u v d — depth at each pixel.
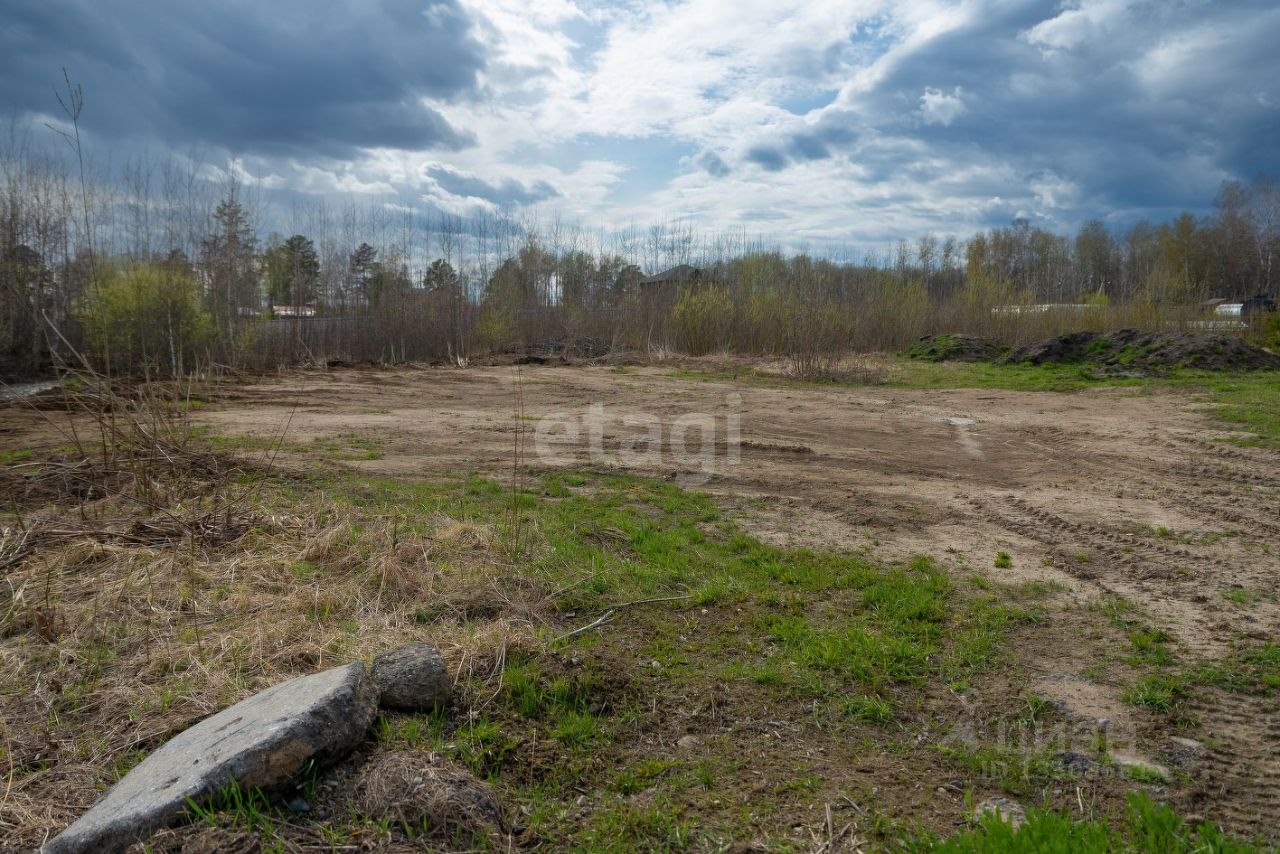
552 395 16.11
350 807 2.92
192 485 7.08
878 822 3.12
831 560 6.17
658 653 4.55
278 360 21.73
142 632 4.48
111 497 6.69
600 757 3.53
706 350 24.23
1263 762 3.60
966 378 18.20
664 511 7.55
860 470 9.48
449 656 4.11
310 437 11.05
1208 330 22.98
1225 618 5.14
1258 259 51.28
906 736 3.82
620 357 23.09
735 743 3.71
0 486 7.17
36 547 5.61
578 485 8.47
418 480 8.44
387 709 3.58
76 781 3.18
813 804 3.26
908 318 24.91
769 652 4.63
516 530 6.29
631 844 2.96
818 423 12.70
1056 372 18.69
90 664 4.12
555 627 4.79
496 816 2.99
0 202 17.19
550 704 3.84
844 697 4.13
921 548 6.57
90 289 16.22
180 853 2.58
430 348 24.55
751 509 7.69
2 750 3.37
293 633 4.46
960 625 5.03
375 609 4.85
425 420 12.83
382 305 24.77
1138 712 4.02
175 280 18.08
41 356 17.67
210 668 4.06
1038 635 4.92
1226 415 12.40
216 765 2.83
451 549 5.88
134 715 3.65
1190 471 9.24
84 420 12.06
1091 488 8.57
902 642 4.73
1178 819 3.07
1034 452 10.47
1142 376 17.47
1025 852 2.70
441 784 3.00
